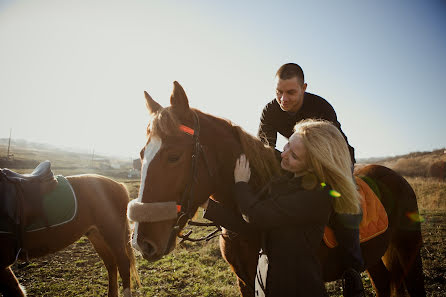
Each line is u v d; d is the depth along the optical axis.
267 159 1.67
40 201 2.99
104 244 3.63
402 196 2.31
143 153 1.51
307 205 1.26
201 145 1.55
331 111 2.08
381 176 2.42
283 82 1.92
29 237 2.93
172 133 1.42
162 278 4.21
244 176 1.52
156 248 1.39
